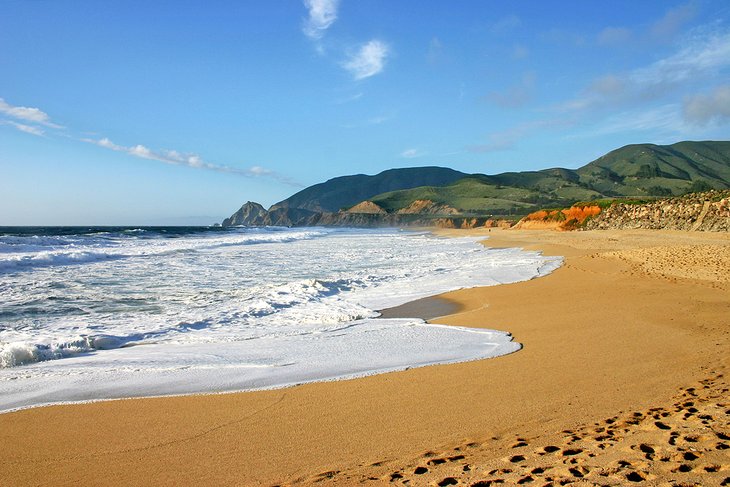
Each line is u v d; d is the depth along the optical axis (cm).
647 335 929
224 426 545
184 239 4659
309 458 457
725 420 450
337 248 3753
